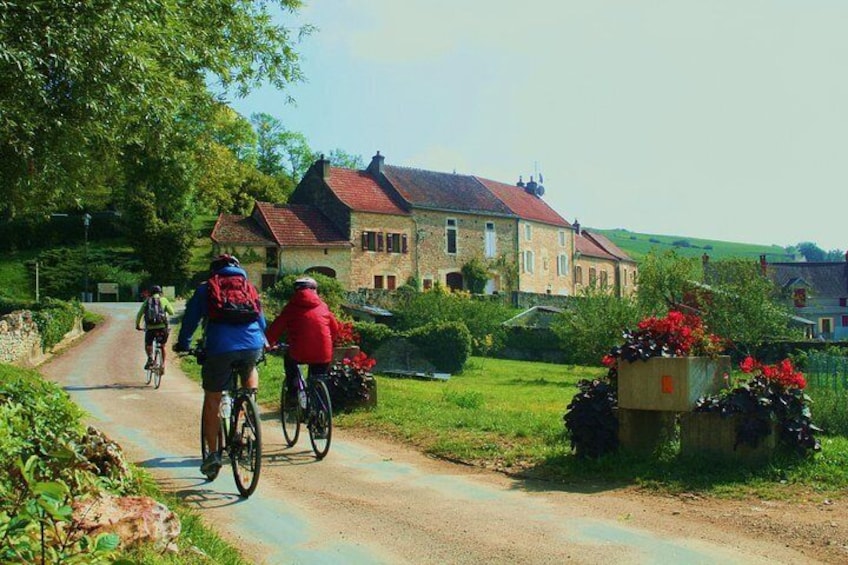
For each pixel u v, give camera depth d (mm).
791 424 7934
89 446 5754
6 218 67938
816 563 5273
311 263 54000
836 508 6617
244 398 7199
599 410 8477
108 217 71438
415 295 44469
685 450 8195
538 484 7789
